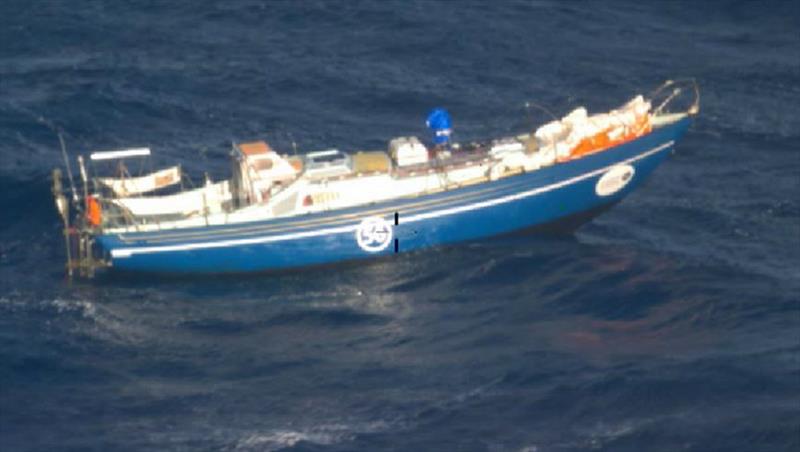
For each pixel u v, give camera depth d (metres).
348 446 190.25
